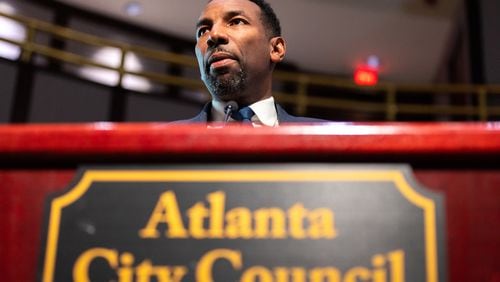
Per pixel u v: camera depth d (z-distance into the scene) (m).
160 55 5.04
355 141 0.51
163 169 0.51
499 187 0.50
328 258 0.49
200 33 1.40
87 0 5.72
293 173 0.51
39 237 0.51
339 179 0.50
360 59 6.48
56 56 4.62
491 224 0.49
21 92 4.56
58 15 5.62
